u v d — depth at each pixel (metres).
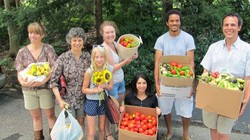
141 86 3.55
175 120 4.37
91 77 3.18
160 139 3.88
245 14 8.36
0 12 5.44
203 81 2.80
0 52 7.93
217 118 3.00
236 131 4.07
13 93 5.46
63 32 5.94
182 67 3.35
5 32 8.53
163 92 3.32
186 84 3.21
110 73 3.12
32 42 3.31
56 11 5.75
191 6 5.91
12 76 6.14
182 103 3.57
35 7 5.52
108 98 3.28
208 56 3.03
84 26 6.31
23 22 5.30
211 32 6.59
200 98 2.80
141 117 3.34
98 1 6.21
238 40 2.79
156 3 6.55
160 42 3.46
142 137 2.99
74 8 5.90
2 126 4.27
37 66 3.27
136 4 6.52
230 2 8.19
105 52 3.16
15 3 6.73
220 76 2.75
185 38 3.40
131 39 3.53
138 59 5.67
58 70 3.20
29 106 3.48
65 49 5.72
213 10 5.74
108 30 3.28
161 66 3.36
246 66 2.75
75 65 3.21
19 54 3.39
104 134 3.62
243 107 2.75
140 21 6.32
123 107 3.42
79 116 3.43
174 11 3.34
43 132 4.05
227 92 2.62
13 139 3.95
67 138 3.11
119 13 6.63
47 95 3.43
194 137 3.94
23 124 4.34
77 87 3.26
